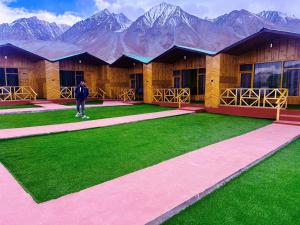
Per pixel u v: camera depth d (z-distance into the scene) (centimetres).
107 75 1841
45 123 819
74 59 1783
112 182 358
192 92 1456
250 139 611
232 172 391
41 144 559
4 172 394
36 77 1689
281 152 520
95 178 375
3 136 604
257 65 1184
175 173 389
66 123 816
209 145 554
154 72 1512
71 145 552
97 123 812
